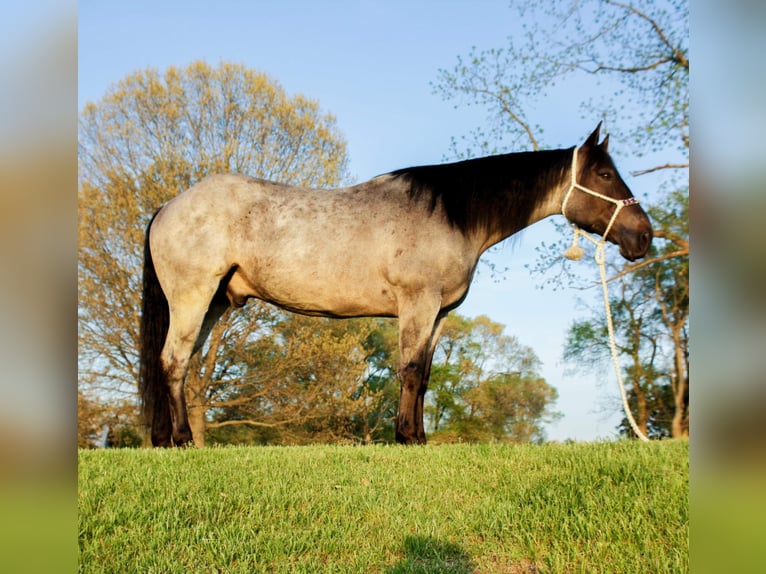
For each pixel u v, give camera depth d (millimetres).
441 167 6027
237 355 16875
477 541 3080
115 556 2795
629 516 3209
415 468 4316
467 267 5910
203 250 5879
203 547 2926
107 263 14961
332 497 3627
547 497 3484
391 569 2742
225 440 21359
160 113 15539
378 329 24906
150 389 5938
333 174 16844
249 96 16266
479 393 26703
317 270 5871
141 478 3908
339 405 18078
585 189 5871
